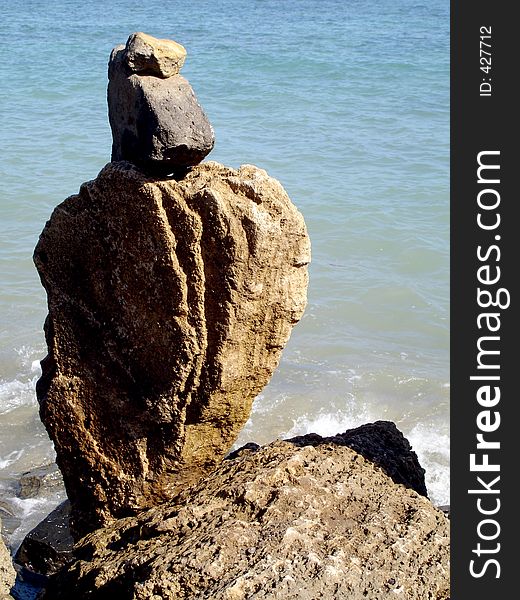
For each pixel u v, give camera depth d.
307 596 5.65
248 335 6.83
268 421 12.61
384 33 43.75
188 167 6.87
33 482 10.97
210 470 7.42
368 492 6.66
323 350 14.47
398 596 5.76
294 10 58.16
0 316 15.08
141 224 6.75
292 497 6.46
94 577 6.40
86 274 7.20
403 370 13.96
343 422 12.73
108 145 23.53
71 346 7.32
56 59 34.34
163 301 6.80
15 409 12.65
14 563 8.71
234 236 6.48
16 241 17.88
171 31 43.88
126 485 7.32
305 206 19.97
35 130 24.78
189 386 6.94
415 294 16.33
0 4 57.72
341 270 17.16
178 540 6.25
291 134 25.23
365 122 26.58
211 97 29.06
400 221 19.31
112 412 7.27
